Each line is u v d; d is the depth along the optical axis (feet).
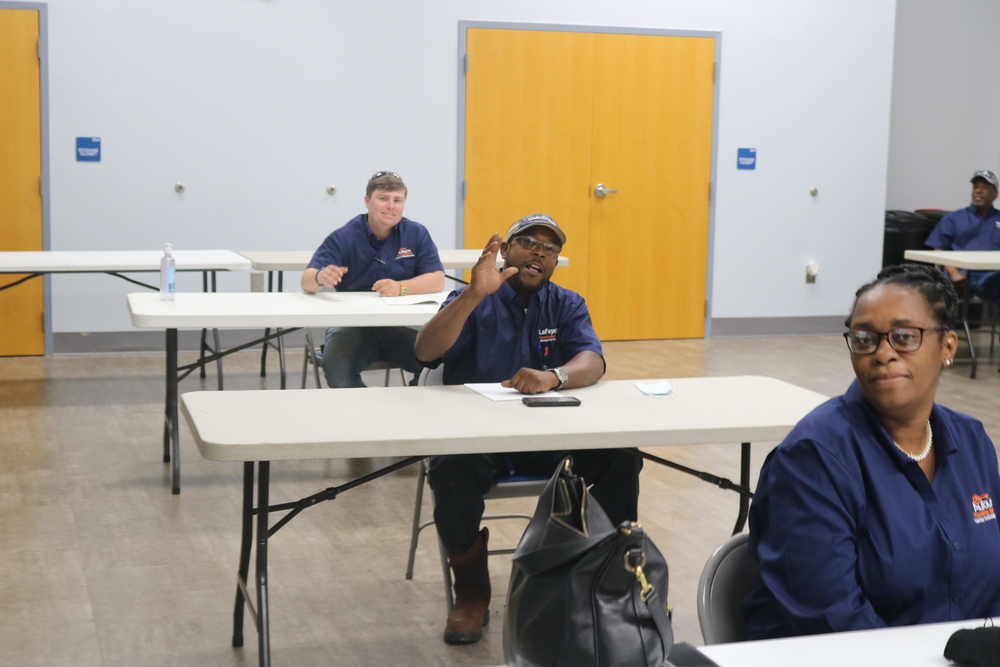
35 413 16.83
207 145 22.06
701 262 25.48
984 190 24.21
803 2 25.14
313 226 22.91
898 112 28.27
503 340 9.29
